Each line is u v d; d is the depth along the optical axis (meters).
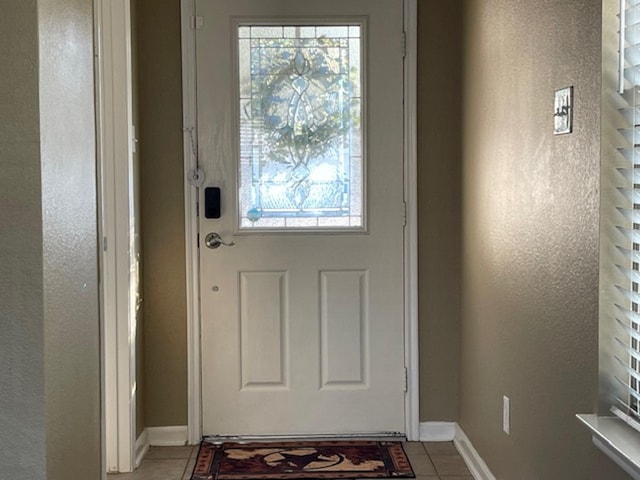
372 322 3.71
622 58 1.97
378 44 3.64
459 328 3.68
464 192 3.54
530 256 2.59
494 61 3.01
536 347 2.54
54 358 2.13
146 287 3.65
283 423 3.71
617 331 2.03
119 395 3.32
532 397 2.58
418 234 3.68
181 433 3.69
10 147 1.99
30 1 1.97
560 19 2.30
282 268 3.68
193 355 3.67
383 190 3.68
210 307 3.67
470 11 3.40
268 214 3.68
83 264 2.45
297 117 3.67
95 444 2.61
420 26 3.64
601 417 2.03
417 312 3.70
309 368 3.71
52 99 2.10
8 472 2.05
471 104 3.38
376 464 3.42
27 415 2.04
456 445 3.65
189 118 3.62
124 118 3.28
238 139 3.64
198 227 3.65
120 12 3.26
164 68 3.60
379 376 3.72
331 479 3.26
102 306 2.69
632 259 2.01
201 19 3.60
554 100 2.35
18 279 2.02
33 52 1.98
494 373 3.04
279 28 3.64
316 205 3.68
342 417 3.72
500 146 2.93
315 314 3.70
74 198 2.34
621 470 1.88
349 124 3.67
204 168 3.64
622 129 1.99
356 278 3.70
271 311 3.69
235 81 3.63
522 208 2.67
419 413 3.72
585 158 2.12
